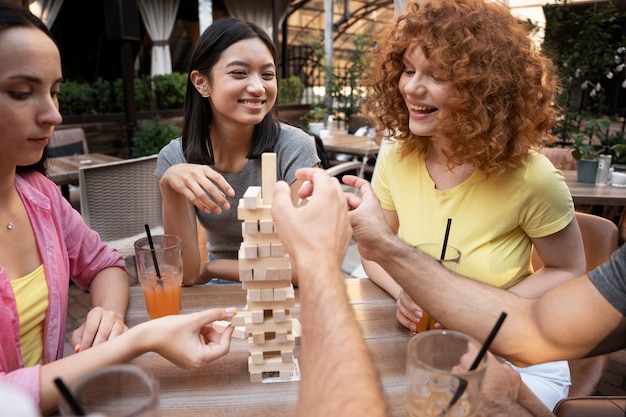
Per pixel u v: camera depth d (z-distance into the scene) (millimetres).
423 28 1444
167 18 9109
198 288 1559
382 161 1850
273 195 930
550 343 1083
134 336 1007
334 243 794
